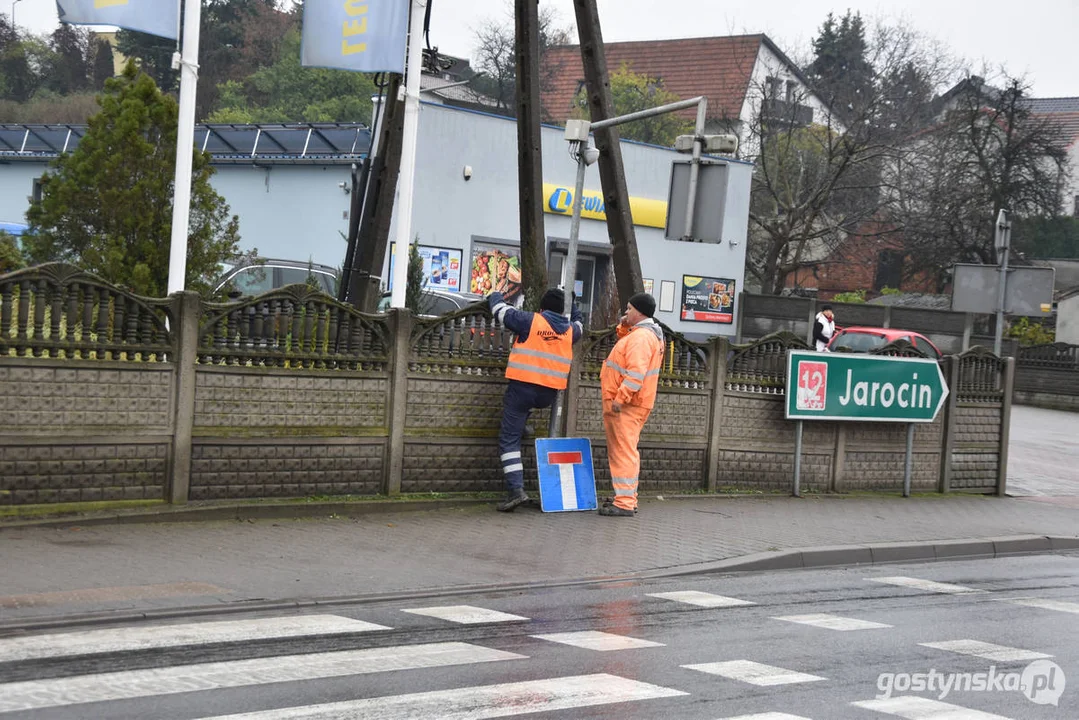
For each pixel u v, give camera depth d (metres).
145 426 10.48
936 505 15.69
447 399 12.47
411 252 20.34
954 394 16.92
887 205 55.22
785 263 47.75
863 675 6.95
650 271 36.06
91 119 14.98
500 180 31.08
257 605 7.96
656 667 6.88
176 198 11.84
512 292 31.67
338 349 11.66
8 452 9.77
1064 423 33.50
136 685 5.95
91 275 10.07
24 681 5.91
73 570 8.43
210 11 63.19
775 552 11.20
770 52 66.00
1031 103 56.69
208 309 10.81
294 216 31.17
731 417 14.82
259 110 57.25
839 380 15.40
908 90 53.94
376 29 12.87
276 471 11.34
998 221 18.64
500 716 5.70
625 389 12.43
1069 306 53.00
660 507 13.44
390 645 7.10
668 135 59.38
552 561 10.23
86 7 11.55
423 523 11.49
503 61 56.34
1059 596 10.22
